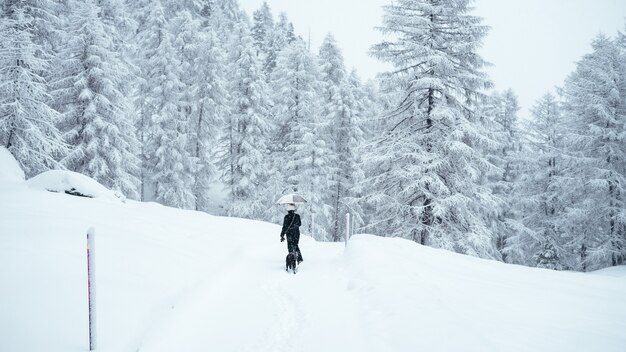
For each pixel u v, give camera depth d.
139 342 4.45
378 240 11.68
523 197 27.61
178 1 50.97
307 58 29.53
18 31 16.72
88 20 21.89
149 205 15.88
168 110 28.67
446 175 16.70
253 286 7.81
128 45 29.92
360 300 6.18
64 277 5.38
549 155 26.36
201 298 6.42
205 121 31.70
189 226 12.25
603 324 4.68
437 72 16.70
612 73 21.88
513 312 5.11
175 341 4.88
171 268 7.09
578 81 23.14
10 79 16.73
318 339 4.86
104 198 13.87
